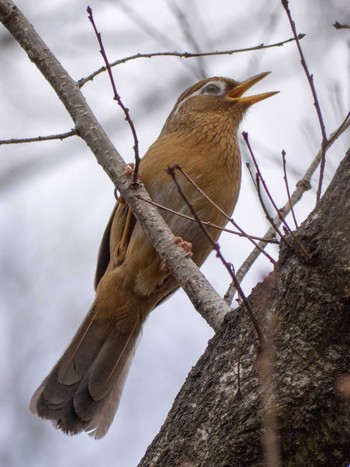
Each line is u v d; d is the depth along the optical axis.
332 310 4.95
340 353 4.96
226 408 5.14
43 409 8.85
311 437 4.94
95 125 7.66
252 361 5.20
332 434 4.93
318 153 7.62
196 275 6.71
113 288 9.48
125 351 9.53
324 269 4.99
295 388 4.95
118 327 9.61
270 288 5.29
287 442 4.95
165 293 9.69
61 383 9.11
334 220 5.03
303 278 5.05
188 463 5.11
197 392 5.37
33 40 7.89
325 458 4.96
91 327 9.55
